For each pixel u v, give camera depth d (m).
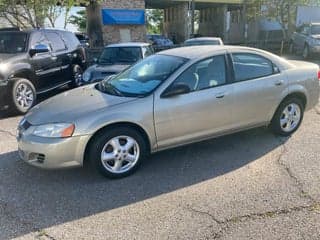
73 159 3.96
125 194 3.81
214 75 4.68
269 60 5.22
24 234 3.12
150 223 3.25
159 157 4.77
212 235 3.04
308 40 19.47
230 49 4.91
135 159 4.27
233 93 4.75
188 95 4.45
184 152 4.93
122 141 4.19
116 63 8.94
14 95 7.45
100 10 24.84
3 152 5.09
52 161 3.93
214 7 36.44
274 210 3.41
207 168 4.41
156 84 4.39
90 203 3.64
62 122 3.93
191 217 3.33
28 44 8.23
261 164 4.49
